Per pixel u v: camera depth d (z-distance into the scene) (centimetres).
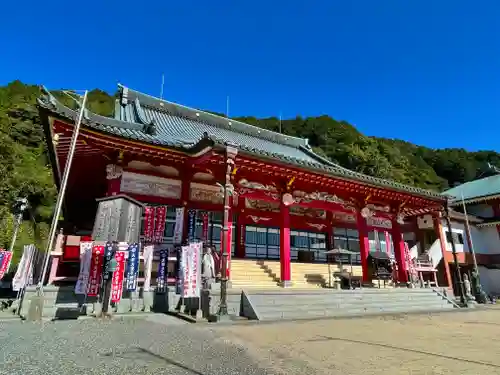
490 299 2317
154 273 1292
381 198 2062
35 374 385
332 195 1898
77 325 771
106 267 985
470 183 3684
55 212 950
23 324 774
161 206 1350
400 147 9088
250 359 500
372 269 1812
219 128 2541
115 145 1334
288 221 1652
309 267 1920
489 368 478
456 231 2955
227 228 1105
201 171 1600
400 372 450
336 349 596
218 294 1083
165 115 2322
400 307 1470
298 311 1152
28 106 5334
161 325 812
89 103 7050
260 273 1644
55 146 1337
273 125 8738
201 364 459
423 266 2241
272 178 1672
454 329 909
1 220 2733
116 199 1123
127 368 423
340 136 7844
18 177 3772
